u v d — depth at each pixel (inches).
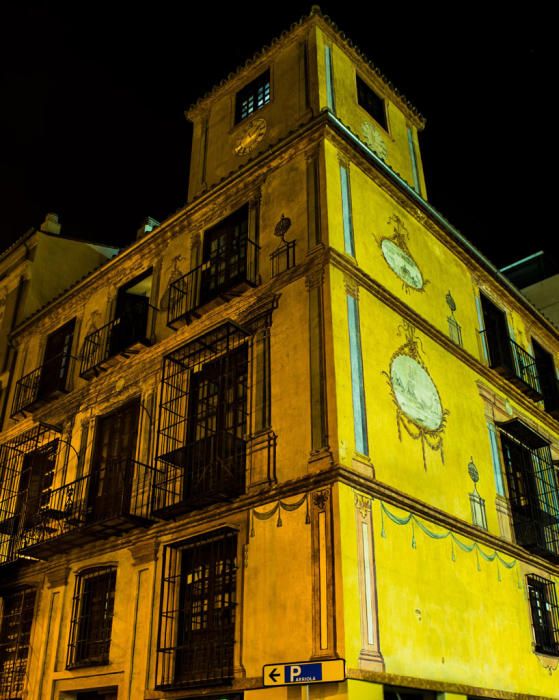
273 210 550.6
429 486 494.3
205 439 490.0
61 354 673.0
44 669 546.0
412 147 708.7
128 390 608.1
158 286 634.8
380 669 383.2
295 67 621.6
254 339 507.8
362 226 536.1
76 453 629.3
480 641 481.7
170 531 503.5
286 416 459.5
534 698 516.1
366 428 451.5
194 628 462.0
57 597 571.2
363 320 490.9
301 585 403.9
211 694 424.2
